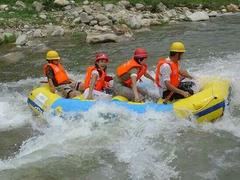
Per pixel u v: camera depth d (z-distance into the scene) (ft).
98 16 65.36
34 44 56.18
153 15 71.00
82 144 25.81
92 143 25.81
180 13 74.69
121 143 25.57
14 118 31.12
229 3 82.94
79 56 49.49
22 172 23.18
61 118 28.84
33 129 29.14
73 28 63.67
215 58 44.86
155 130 26.32
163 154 24.23
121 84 29.12
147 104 27.58
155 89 29.63
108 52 50.57
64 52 51.65
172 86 27.32
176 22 69.56
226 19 70.95
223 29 61.67
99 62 29.71
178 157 23.90
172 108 26.96
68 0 74.69
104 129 27.14
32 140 27.27
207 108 26.76
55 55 31.63
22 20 65.77
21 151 25.86
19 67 46.37
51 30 62.13
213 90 27.71
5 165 24.03
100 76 29.86
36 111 30.94
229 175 22.11
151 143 25.31
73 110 28.55
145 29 63.57
